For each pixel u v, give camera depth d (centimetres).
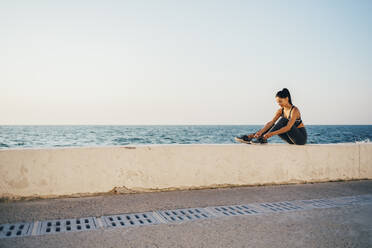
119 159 477
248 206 434
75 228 335
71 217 370
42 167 440
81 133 11669
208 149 529
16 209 395
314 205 447
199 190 517
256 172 562
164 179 501
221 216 386
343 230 346
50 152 443
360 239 321
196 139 7525
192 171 518
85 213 385
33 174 436
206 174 527
